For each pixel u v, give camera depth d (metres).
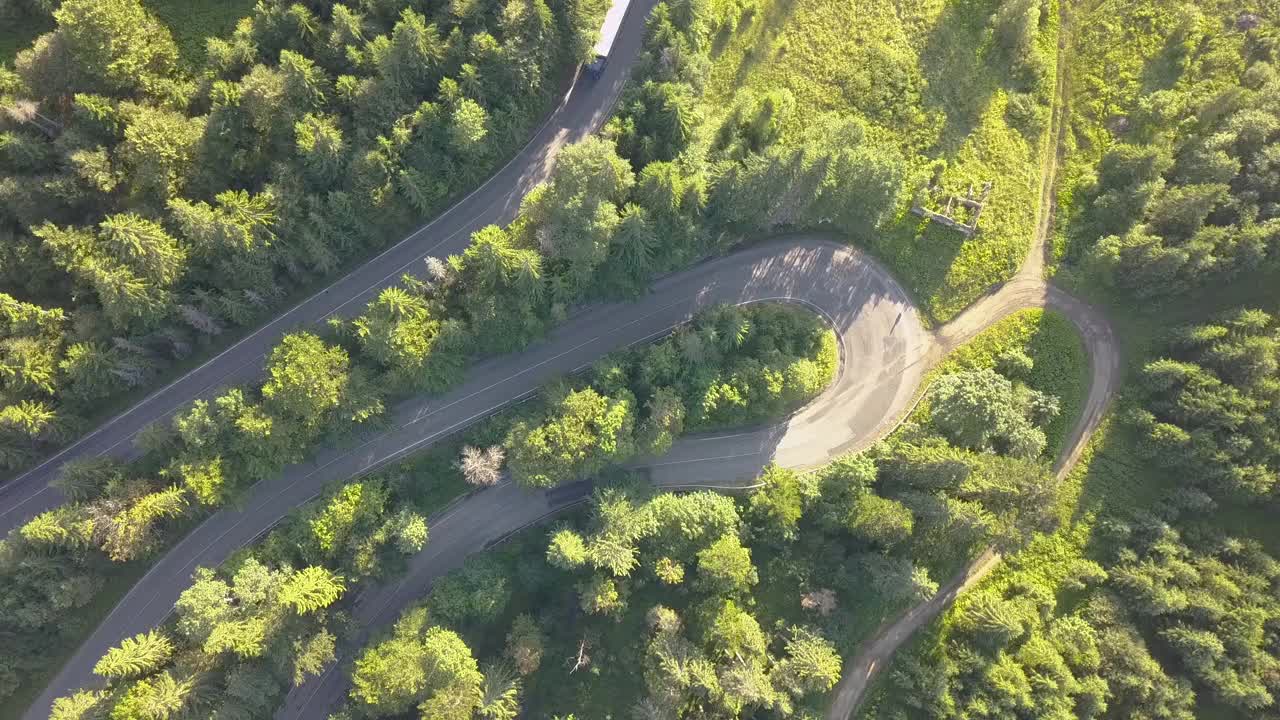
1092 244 96.00
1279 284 90.31
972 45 98.31
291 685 86.25
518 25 77.38
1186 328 91.75
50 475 80.62
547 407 83.44
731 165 82.56
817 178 81.44
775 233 94.94
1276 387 85.62
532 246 80.19
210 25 78.62
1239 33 95.75
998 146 97.62
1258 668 85.19
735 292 94.06
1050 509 85.25
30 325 70.81
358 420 79.50
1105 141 97.88
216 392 80.81
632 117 84.75
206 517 84.56
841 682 92.88
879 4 98.06
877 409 94.25
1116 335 96.44
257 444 75.44
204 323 78.12
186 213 68.81
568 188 76.00
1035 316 96.06
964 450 87.75
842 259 95.44
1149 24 98.38
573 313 91.50
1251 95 91.38
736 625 83.31
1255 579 87.38
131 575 82.56
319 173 76.25
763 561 91.38
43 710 79.75
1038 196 98.19
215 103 72.75
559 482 82.75
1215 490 89.88
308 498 86.25
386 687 76.12
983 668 89.06
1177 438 89.06
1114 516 94.62
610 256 82.56
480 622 86.69
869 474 85.75
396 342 75.50
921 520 89.56
